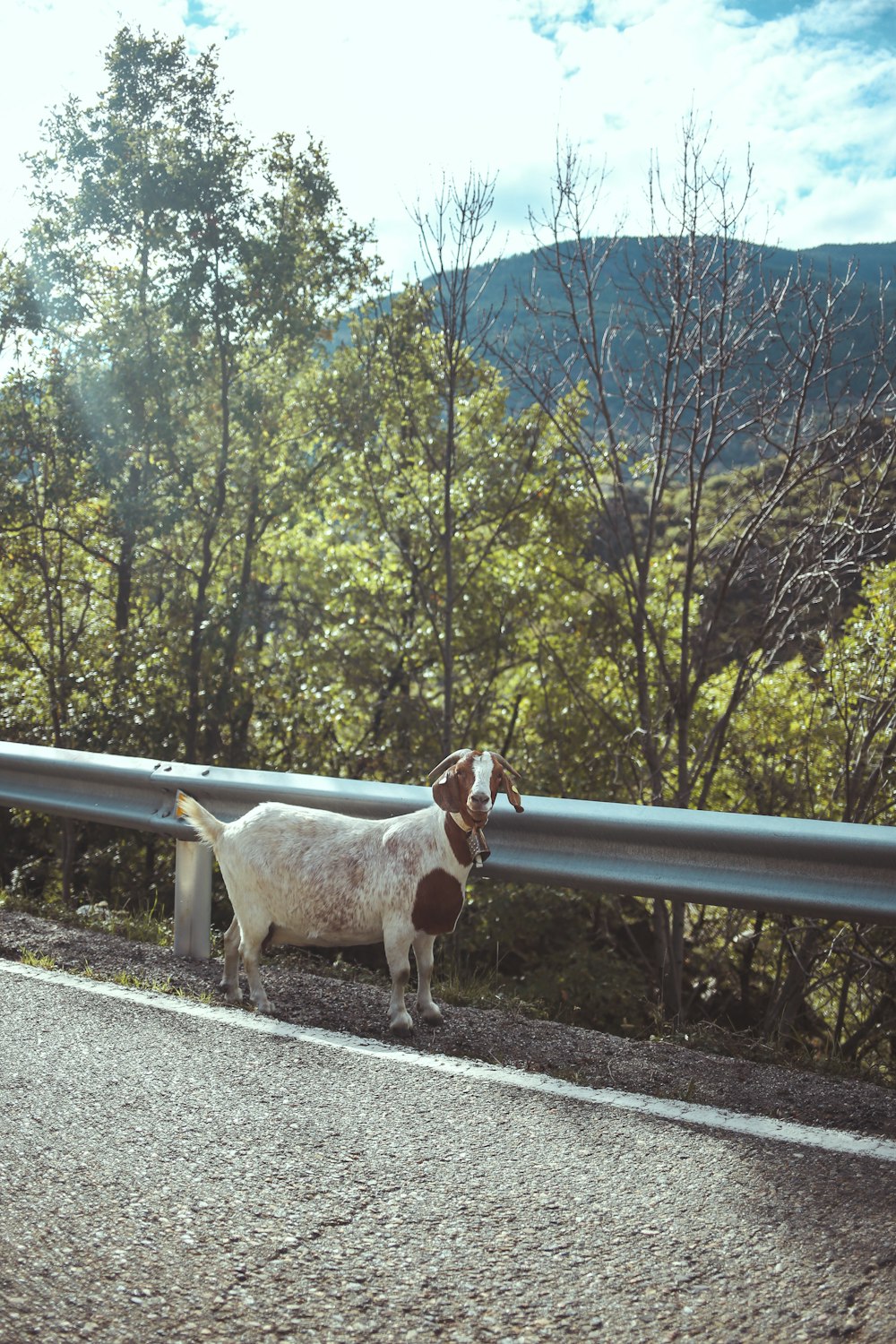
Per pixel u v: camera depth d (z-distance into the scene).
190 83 19.86
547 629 20.22
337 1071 4.03
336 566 21.23
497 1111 3.69
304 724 20.28
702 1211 2.99
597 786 19.14
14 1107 3.56
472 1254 2.75
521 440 19.72
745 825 4.58
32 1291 2.51
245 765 19.88
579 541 19.70
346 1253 2.74
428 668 20.41
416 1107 3.71
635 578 17.16
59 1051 4.10
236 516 20.89
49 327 19.69
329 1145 3.37
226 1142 3.36
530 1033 4.65
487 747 20.98
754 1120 3.69
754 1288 2.61
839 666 13.82
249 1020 4.61
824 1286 2.62
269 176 20.34
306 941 4.84
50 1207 2.91
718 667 16.98
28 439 19.53
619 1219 2.94
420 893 4.57
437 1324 2.45
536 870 5.14
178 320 19.62
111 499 19.84
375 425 20.00
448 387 17.88
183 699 19.36
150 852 18.11
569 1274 2.66
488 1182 3.15
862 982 13.66
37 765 6.56
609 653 18.22
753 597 14.80
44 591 21.55
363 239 20.77
